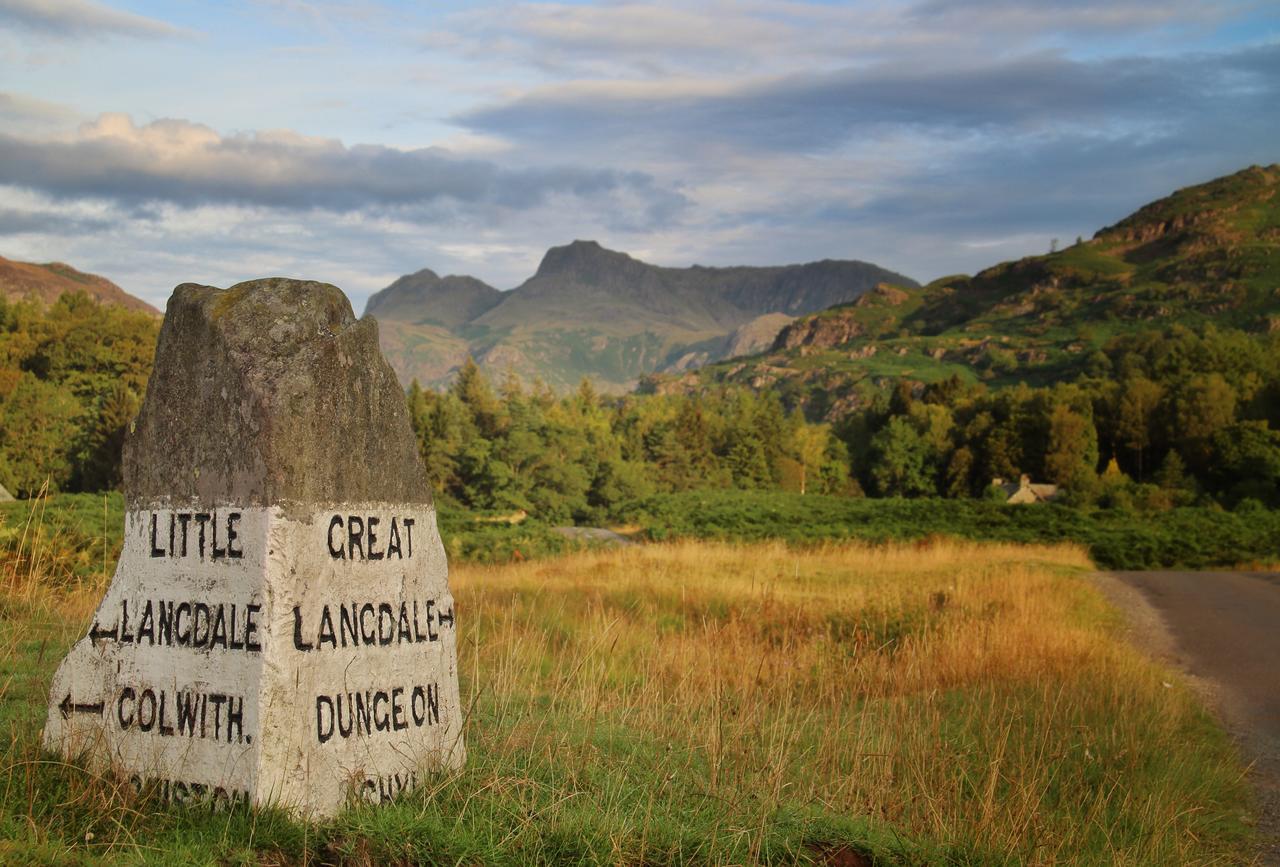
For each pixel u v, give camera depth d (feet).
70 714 17.39
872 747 27.12
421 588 18.76
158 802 16.25
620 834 17.26
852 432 437.17
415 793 17.94
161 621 16.81
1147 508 238.07
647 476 311.68
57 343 261.03
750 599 56.65
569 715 26.43
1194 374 350.84
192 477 16.81
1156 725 32.96
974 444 342.44
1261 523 149.07
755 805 20.72
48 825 14.94
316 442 16.72
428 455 252.83
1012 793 23.20
